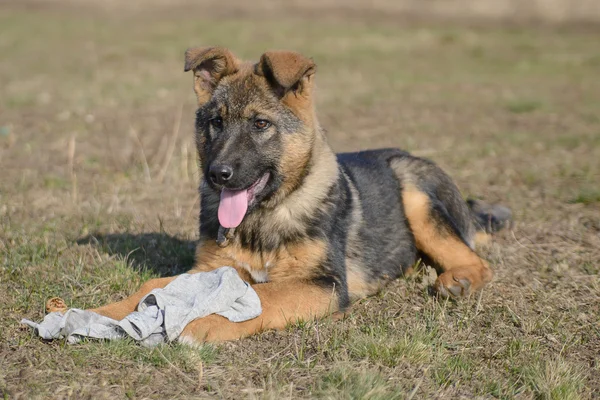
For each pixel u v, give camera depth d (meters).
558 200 8.39
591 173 9.57
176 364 4.19
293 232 5.10
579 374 4.24
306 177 5.27
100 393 3.86
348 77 18.25
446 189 6.43
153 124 12.48
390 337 4.64
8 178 8.74
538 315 5.19
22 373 4.02
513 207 8.07
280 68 4.96
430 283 5.69
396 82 17.67
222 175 4.96
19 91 15.23
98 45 22.55
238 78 5.34
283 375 4.15
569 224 7.42
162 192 8.47
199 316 4.48
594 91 16.78
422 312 5.23
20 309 4.97
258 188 5.18
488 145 11.19
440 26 28.25
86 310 4.48
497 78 18.55
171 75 18.16
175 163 9.71
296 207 5.16
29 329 4.56
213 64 5.43
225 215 5.09
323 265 5.09
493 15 31.36
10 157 9.81
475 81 18.06
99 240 6.61
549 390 4.03
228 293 4.56
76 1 34.53
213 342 4.45
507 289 5.68
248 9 33.47
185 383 4.02
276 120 5.21
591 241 6.88
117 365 4.16
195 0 35.75
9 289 5.34
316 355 4.43
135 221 7.23
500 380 4.23
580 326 5.03
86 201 7.94
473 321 5.06
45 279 5.55
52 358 4.20
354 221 5.66
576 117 13.88
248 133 5.16
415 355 4.42
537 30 27.30
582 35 26.05
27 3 33.44
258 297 4.69
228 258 5.28
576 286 5.73
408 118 13.51
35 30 25.48
